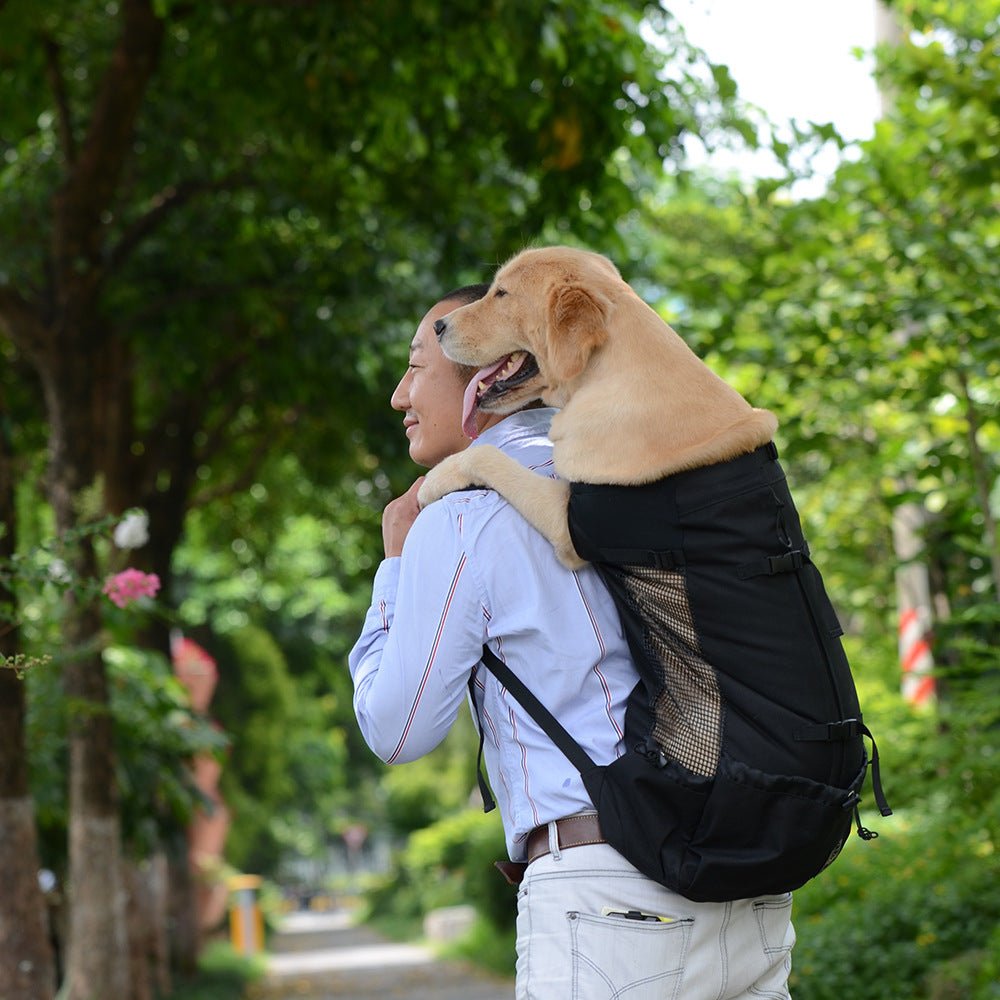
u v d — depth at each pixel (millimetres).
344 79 8484
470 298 2756
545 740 2137
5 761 6270
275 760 26375
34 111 10320
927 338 7039
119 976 8164
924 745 7020
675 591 2059
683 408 2154
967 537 7832
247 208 11469
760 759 1984
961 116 7777
